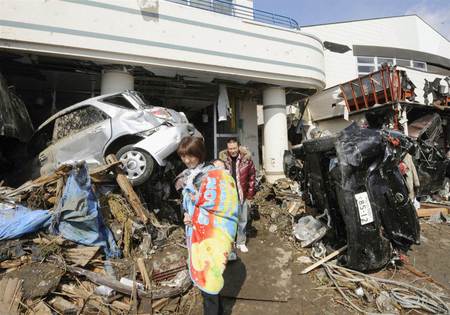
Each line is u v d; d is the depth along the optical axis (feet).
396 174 12.23
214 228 7.08
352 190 10.71
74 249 10.82
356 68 44.62
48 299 9.04
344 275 10.74
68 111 16.51
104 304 9.02
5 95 15.84
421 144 24.61
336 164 11.28
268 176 28.04
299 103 38.68
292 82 27.22
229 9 27.58
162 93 26.86
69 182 11.32
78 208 10.92
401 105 28.76
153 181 16.49
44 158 16.94
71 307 8.77
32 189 12.74
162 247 12.92
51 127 17.61
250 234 15.61
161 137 14.37
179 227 15.16
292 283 10.67
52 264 9.96
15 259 10.10
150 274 10.61
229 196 7.23
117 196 13.80
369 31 47.14
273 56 25.66
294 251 13.28
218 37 23.17
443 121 35.01
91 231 11.30
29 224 10.75
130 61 20.11
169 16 21.20
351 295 9.80
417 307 9.04
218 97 28.45
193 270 7.00
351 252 10.59
